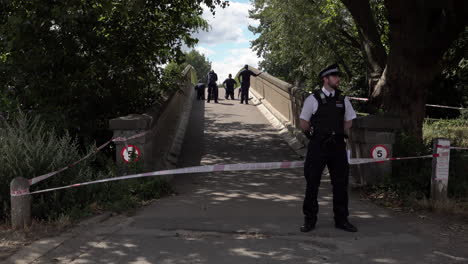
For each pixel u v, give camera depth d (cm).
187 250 407
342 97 462
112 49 834
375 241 435
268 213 543
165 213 540
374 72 992
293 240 437
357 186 683
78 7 757
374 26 996
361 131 693
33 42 761
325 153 457
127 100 906
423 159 709
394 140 679
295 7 1870
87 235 446
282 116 1374
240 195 646
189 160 923
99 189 590
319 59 2069
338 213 473
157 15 909
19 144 545
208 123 1395
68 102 811
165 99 991
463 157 768
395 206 575
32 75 769
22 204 462
